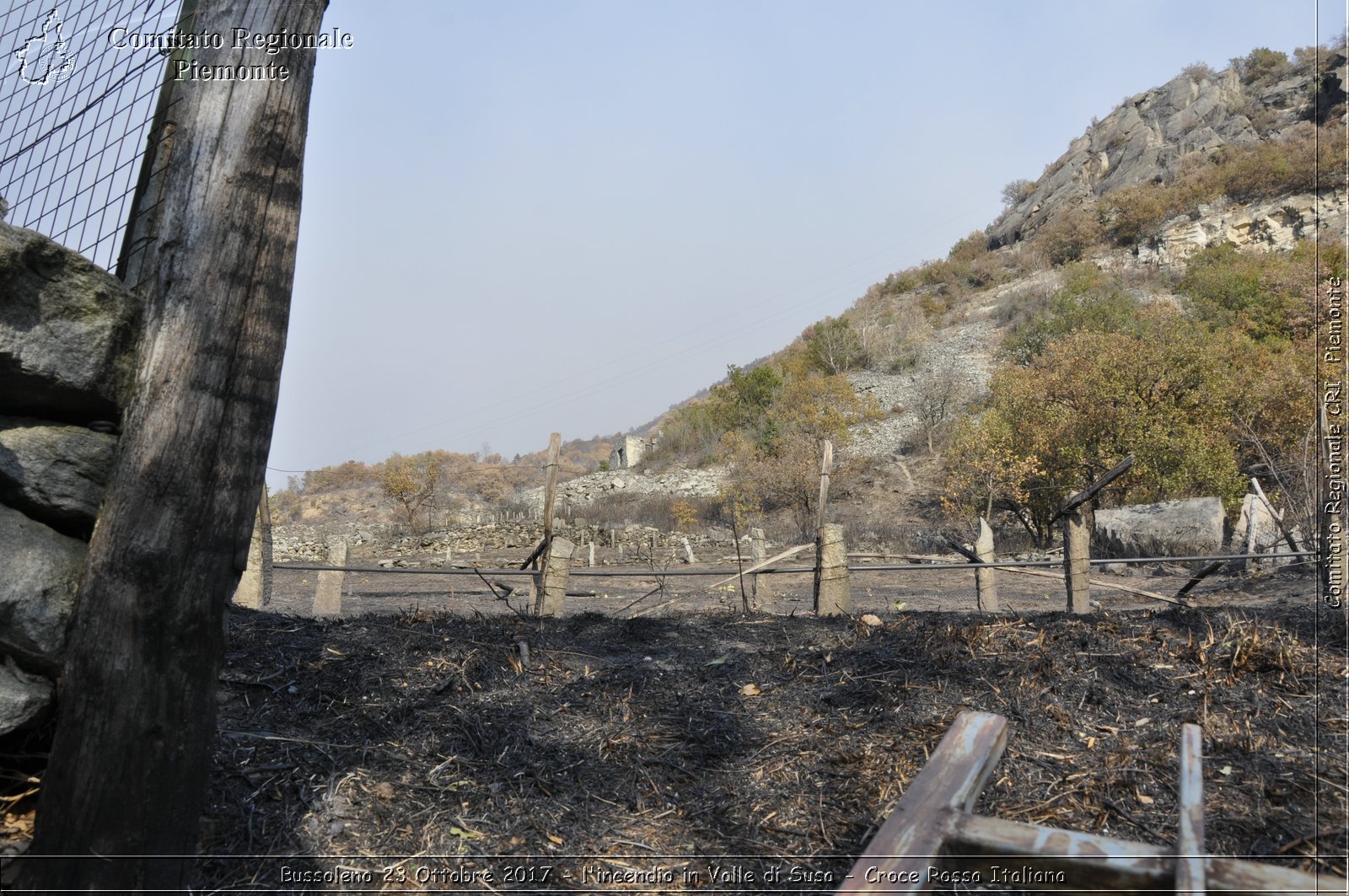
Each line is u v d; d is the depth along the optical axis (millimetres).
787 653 4719
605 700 4152
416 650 4496
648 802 3371
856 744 3676
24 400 2521
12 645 2473
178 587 2453
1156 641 4336
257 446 2650
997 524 21750
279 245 2695
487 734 3703
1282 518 10766
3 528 2492
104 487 2613
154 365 2488
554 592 6832
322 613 7887
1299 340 22984
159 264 2564
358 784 3238
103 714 2340
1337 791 3016
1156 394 18781
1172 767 3273
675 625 5680
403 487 27531
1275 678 3797
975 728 2494
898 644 4711
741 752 3707
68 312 2492
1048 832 2088
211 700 2551
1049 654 4285
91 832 2309
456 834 3076
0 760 2779
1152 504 15227
